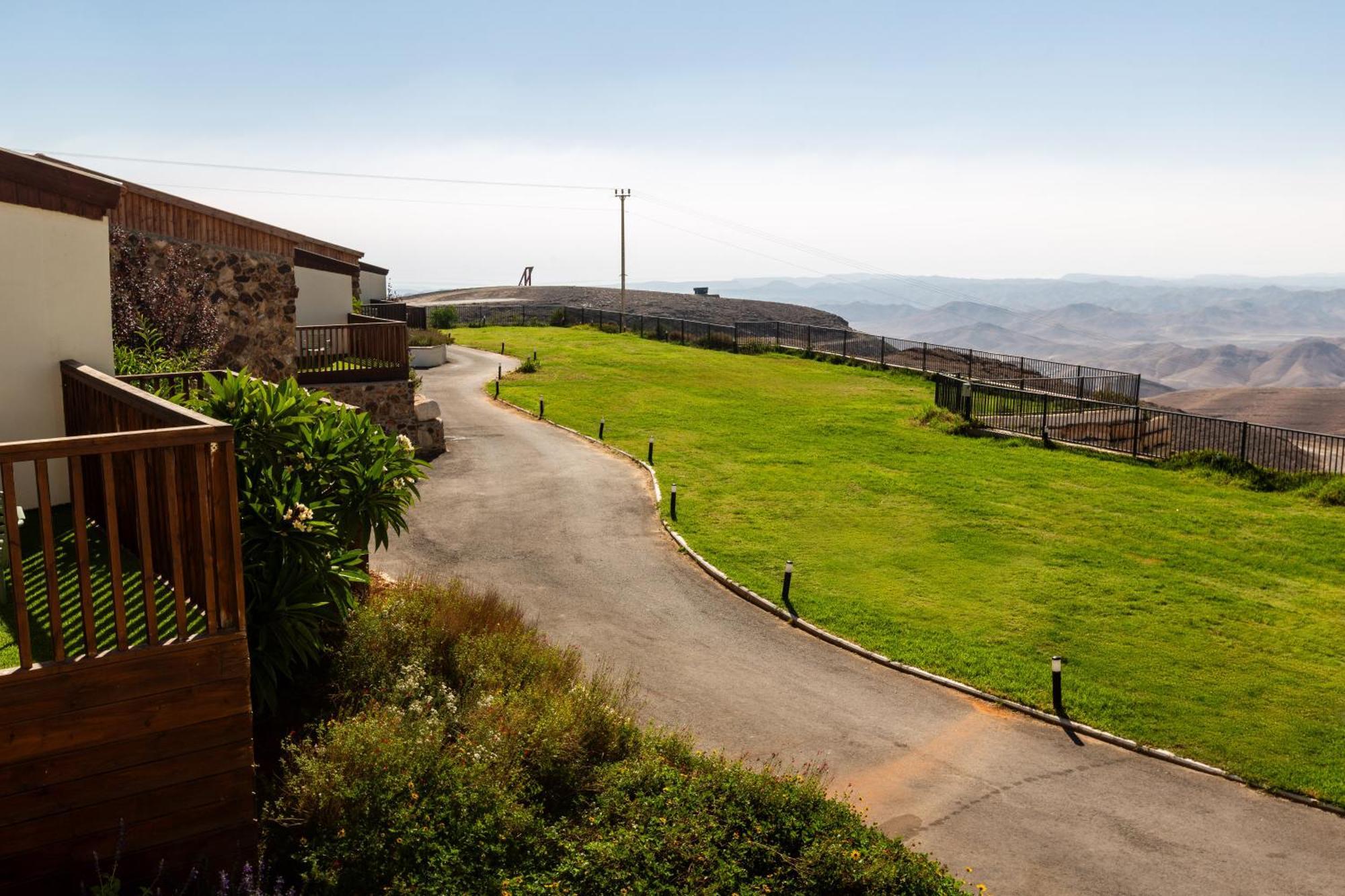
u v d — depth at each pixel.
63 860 5.39
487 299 103.38
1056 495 22.28
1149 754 11.07
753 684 12.31
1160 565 17.55
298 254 27.84
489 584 15.20
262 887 5.97
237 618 5.80
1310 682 12.88
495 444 25.91
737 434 28.05
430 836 6.58
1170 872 8.66
